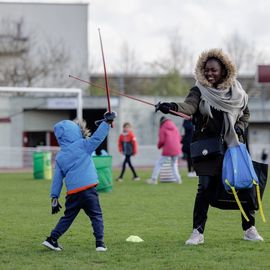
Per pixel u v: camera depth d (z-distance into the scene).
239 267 10.22
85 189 11.70
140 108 64.19
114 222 15.70
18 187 27.17
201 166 12.15
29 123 62.97
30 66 77.56
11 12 80.81
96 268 10.23
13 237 13.47
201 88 12.05
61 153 11.80
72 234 13.73
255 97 76.50
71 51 81.81
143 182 29.64
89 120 64.81
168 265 10.41
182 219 16.25
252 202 12.12
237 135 12.18
